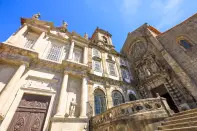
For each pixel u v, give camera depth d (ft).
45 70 41.55
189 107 39.32
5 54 36.32
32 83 37.06
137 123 25.50
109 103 44.29
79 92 42.50
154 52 59.98
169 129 19.52
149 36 65.31
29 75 37.70
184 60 47.37
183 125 18.89
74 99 39.68
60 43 55.77
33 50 41.14
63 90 37.86
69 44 58.03
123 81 57.41
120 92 52.08
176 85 46.03
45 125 31.01
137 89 59.36
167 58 51.96
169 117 25.44
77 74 44.62
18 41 42.45
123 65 67.62
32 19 53.21
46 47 48.98
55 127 29.73
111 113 30.73
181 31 53.67
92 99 41.65
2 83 32.60
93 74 49.85
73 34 62.80
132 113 27.43
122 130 26.04
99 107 42.06
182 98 42.91
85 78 45.68
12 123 28.91
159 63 55.36
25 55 39.24
